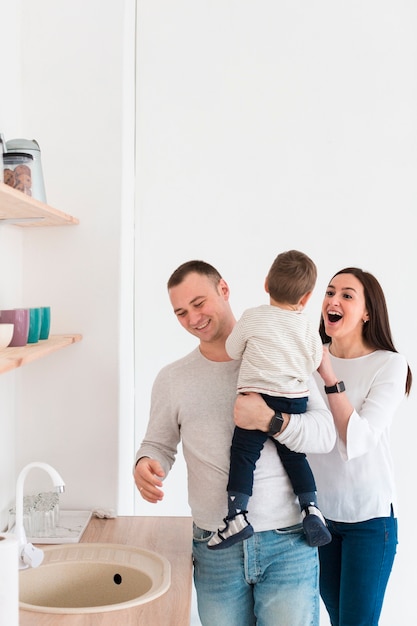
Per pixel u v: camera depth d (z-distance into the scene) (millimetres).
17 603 1352
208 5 3375
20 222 2217
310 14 3393
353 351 2523
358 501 2367
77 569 1998
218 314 2031
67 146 2514
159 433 2080
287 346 1999
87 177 2516
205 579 1973
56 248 2520
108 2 2521
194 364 2072
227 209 3389
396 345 3426
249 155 3387
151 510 3379
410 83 3396
